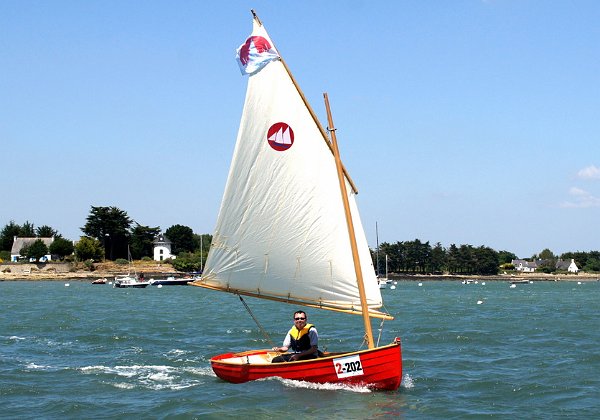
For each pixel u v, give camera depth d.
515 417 19.77
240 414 19.70
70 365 29.27
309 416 19.48
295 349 23.75
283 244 23.31
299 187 23.08
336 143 22.77
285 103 22.91
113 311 65.00
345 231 23.02
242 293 23.86
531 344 35.88
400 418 19.45
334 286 23.20
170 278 179.38
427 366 28.73
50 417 19.89
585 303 82.44
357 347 34.97
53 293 115.69
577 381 25.17
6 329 45.16
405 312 62.62
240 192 23.52
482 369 27.91
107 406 21.22
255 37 22.95
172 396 22.44
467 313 61.00
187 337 40.09
